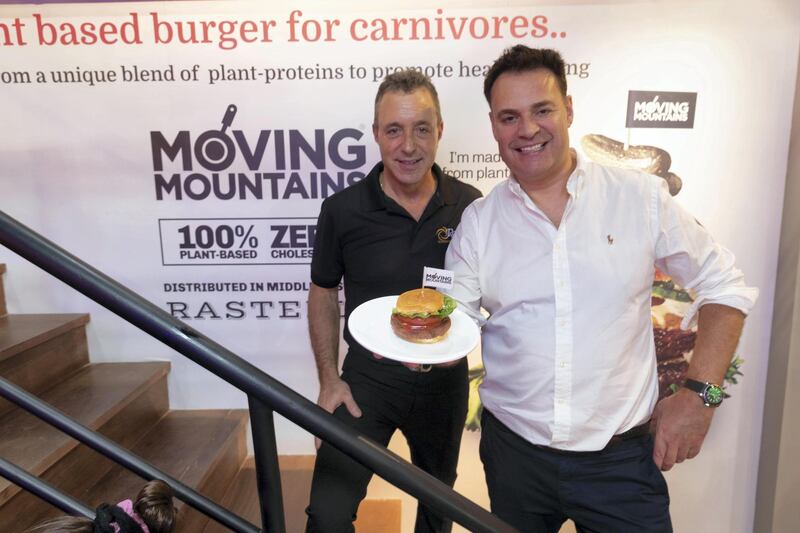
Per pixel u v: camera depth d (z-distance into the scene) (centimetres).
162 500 84
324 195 183
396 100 133
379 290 148
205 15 169
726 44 169
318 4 169
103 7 168
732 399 192
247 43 171
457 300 126
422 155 136
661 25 168
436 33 171
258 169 181
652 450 122
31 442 138
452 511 81
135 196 183
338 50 172
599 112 175
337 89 175
